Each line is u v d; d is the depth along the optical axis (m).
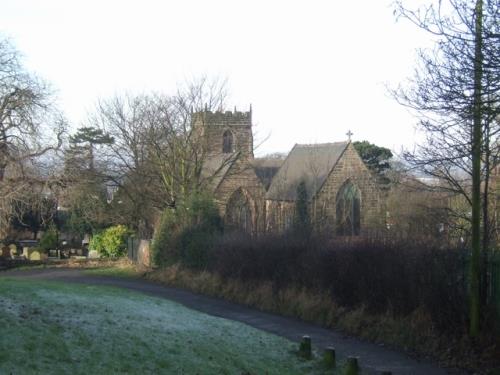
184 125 43.19
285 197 57.94
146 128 43.88
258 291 24.53
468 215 17.50
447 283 16.08
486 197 15.45
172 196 42.62
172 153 42.84
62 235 60.50
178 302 24.97
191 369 12.01
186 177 42.69
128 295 23.39
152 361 11.94
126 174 45.47
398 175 23.09
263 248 25.58
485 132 13.35
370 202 60.38
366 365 14.28
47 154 44.06
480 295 15.45
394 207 37.34
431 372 13.59
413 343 15.96
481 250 15.93
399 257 18.00
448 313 15.84
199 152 43.38
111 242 50.78
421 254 16.94
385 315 17.98
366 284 19.38
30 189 42.97
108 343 12.48
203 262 32.12
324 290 21.28
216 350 14.15
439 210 17.20
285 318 21.25
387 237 19.67
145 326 15.32
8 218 43.47
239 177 56.34
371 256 19.30
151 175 43.91
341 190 60.69
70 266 45.81
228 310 23.16
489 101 10.95
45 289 20.41
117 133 45.41
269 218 38.59
